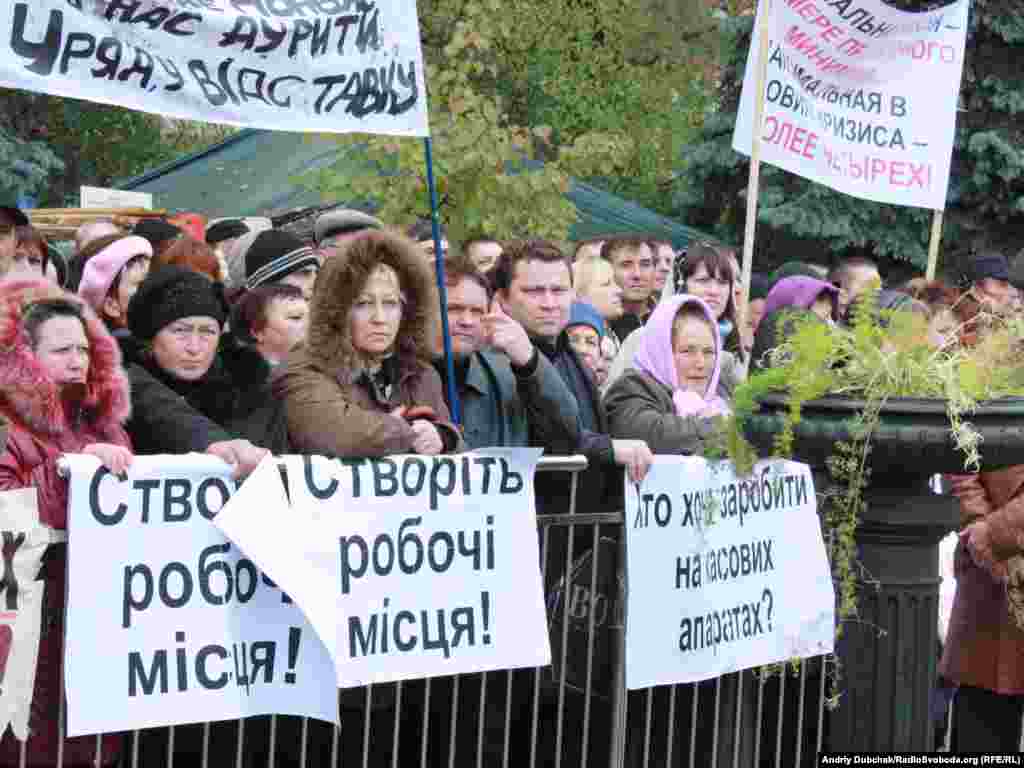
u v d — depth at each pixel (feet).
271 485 11.88
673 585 14.19
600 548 14.42
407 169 30.30
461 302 15.38
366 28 13.82
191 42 13.08
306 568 11.99
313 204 41.34
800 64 21.39
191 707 11.60
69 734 11.02
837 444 12.75
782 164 21.35
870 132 21.97
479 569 13.00
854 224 47.34
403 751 14.33
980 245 47.73
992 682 16.61
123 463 11.27
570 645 14.46
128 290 16.38
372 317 13.41
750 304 24.64
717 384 17.79
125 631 11.32
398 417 13.05
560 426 14.10
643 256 23.38
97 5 12.66
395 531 12.54
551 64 71.67
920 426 12.46
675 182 58.39
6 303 11.71
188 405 12.88
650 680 14.02
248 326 15.03
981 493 16.40
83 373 12.02
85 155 72.38
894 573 13.24
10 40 12.36
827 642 15.56
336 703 12.18
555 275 15.52
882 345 13.05
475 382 15.14
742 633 14.87
